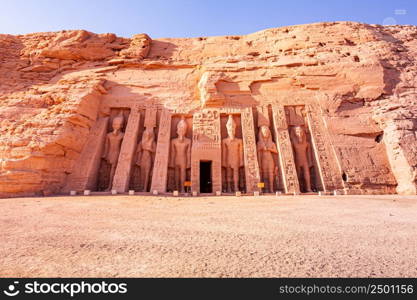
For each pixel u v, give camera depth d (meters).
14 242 3.71
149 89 19.64
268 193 15.09
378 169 15.61
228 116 18.44
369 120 17.39
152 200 10.48
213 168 16.08
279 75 19.44
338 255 3.16
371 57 19.64
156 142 17.70
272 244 3.66
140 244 3.66
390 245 3.61
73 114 15.52
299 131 17.25
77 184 15.14
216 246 3.56
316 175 16.31
